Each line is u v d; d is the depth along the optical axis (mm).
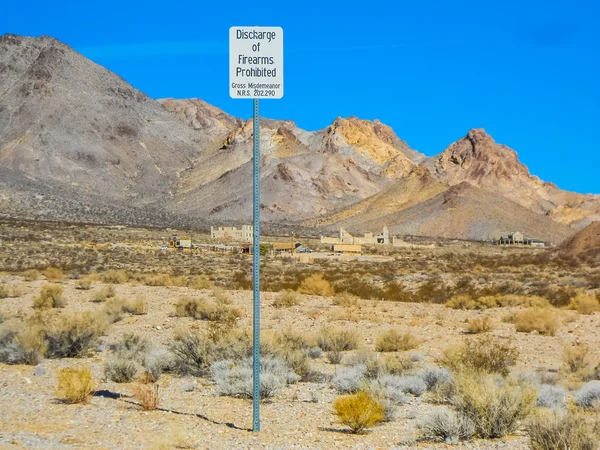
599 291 40062
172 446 9242
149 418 11258
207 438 10047
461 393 12023
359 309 32312
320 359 19484
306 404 12984
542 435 9320
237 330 19469
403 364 16500
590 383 14047
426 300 41125
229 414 11922
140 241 136875
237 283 50312
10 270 62312
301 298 36281
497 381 14234
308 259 99188
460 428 10445
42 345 18109
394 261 101625
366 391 12922
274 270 71062
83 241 124938
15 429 10172
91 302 33781
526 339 23109
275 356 16469
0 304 32125
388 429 11086
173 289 39969
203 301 29000
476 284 51000
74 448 8898
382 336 21312
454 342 22578
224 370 15219
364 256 119812
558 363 18578
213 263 83500
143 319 27797
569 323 27453
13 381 14523
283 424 11211
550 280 52688
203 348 16578
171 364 16594
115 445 9320
